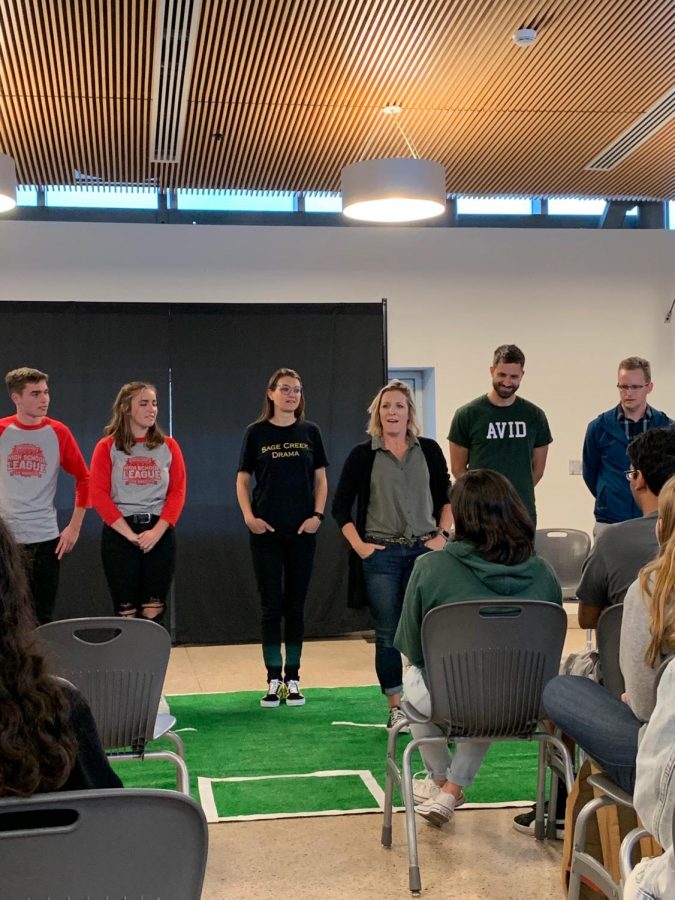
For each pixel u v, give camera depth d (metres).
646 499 2.67
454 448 5.10
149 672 2.75
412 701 3.16
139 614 4.66
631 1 4.68
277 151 6.63
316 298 7.61
